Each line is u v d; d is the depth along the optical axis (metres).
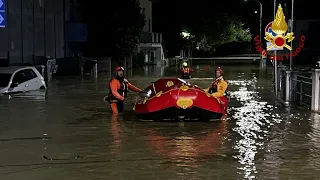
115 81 14.67
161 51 58.41
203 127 12.40
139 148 9.90
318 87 15.09
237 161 8.79
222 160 8.87
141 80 29.66
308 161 8.79
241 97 19.56
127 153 9.45
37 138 10.99
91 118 13.94
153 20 73.31
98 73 36.81
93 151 9.64
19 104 17.08
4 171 8.20
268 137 11.06
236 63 57.28
